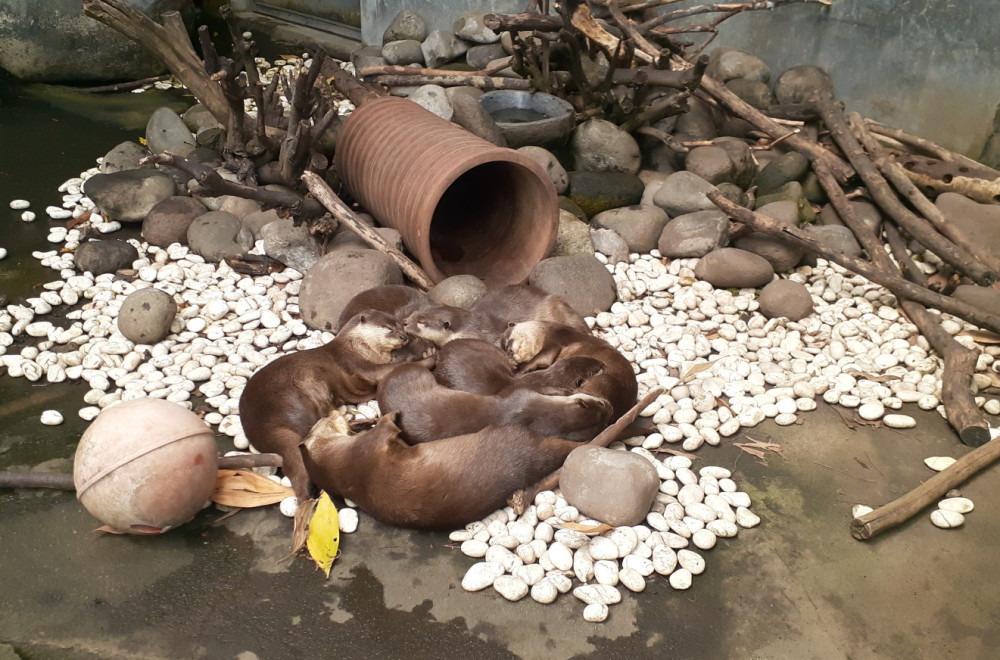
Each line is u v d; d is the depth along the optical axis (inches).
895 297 98.3
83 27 148.1
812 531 73.2
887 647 65.6
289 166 104.2
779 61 136.5
